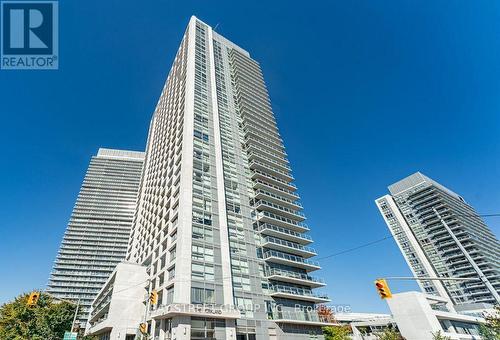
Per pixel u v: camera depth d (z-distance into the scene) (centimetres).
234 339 3356
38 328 3891
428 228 12875
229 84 7025
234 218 4675
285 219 5456
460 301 10612
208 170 4781
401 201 14550
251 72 7962
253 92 7438
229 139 5800
